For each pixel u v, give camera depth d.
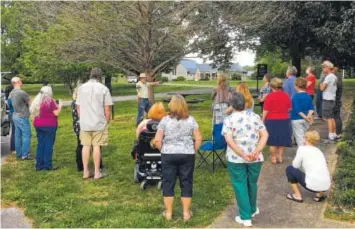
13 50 29.84
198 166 7.37
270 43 19.19
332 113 8.79
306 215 5.12
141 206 5.52
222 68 21.03
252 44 16.56
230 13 13.68
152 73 14.09
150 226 4.83
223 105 6.94
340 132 9.02
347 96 17.59
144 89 12.55
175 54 14.75
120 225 4.85
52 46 13.53
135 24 12.23
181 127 4.93
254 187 4.93
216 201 5.64
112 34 12.34
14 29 26.06
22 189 6.42
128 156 8.41
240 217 4.89
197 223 4.89
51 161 7.65
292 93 8.77
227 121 4.82
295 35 17.12
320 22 15.89
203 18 13.52
